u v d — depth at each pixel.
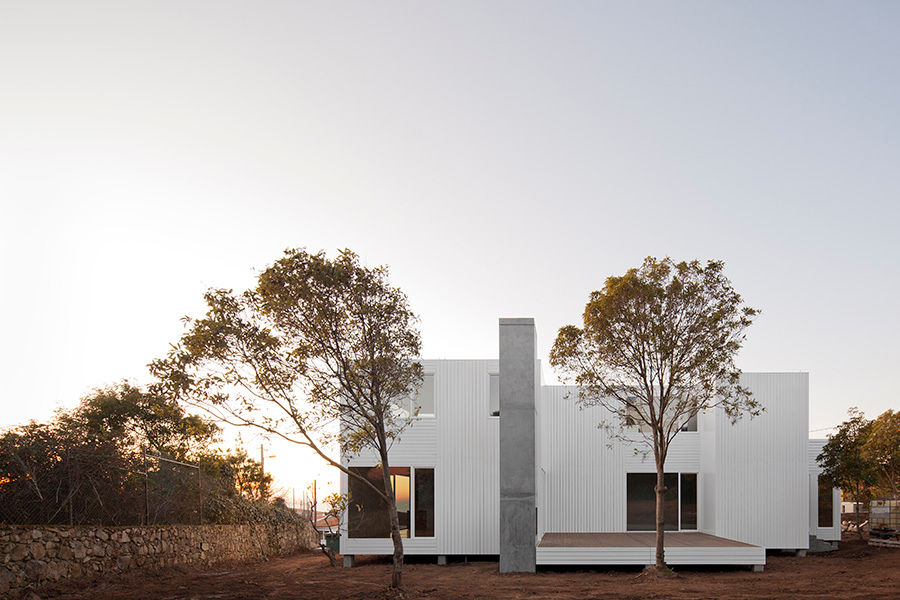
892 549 22.33
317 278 12.62
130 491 15.25
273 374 12.40
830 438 24.25
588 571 17.11
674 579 15.13
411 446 19.30
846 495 31.11
